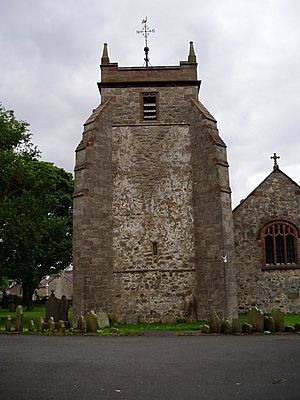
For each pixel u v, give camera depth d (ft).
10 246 84.74
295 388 25.79
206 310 67.92
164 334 54.13
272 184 83.41
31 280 119.03
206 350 39.81
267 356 36.01
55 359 36.47
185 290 70.69
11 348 43.34
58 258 126.00
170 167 75.10
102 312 65.57
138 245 72.28
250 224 81.92
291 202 82.74
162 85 78.74
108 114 75.77
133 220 73.05
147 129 76.69
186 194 73.82
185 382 27.66
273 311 53.57
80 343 46.39
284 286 79.56
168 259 71.82
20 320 59.52
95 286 67.15
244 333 51.78
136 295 70.69
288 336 49.26
